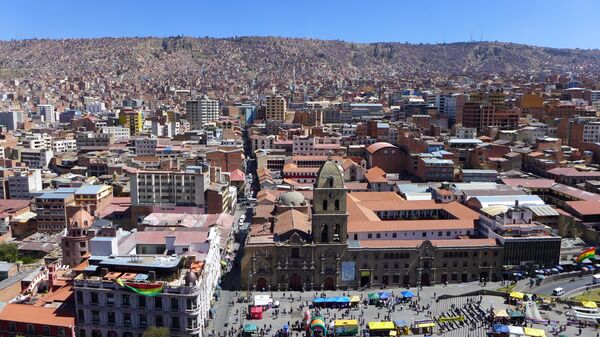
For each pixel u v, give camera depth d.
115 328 141.25
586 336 142.38
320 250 180.12
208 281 160.62
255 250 179.25
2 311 143.00
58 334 139.12
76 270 164.25
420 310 163.12
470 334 145.38
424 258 182.88
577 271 186.75
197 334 139.75
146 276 141.88
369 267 182.00
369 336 147.88
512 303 162.62
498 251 185.12
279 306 167.62
